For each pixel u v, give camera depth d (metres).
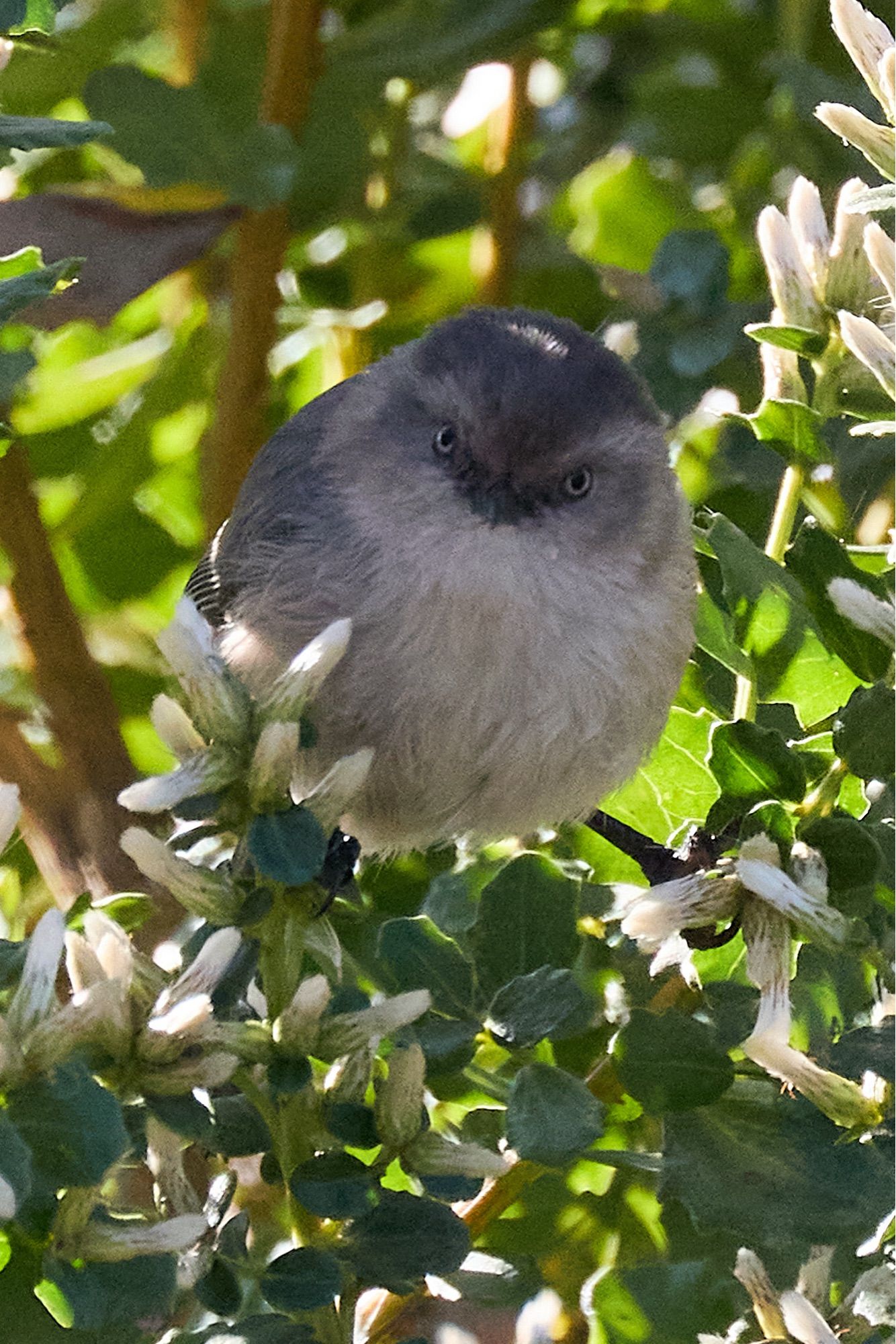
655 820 1.79
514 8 1.80
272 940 1.73
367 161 1.82
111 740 1.80
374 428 1.79
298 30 1.81
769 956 1.73
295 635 1.79
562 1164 1.73
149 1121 1.73
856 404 1.76
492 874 1.78
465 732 1.79
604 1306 1.75
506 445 1.79
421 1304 1.76
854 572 1.74
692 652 1.80
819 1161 1.73
